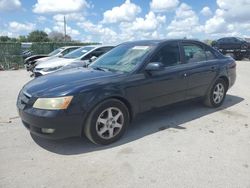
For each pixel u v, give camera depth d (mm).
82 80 3924
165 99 4699
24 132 4484
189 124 4820
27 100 3744
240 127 4684
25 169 3270
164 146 3898
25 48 19703
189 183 2951
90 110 3695
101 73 4266
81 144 3992
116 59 4848
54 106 3498
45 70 9461
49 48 21234
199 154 3637
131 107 4191
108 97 3848
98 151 3760
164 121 4977
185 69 4965
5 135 4352
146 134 4359
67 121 3551
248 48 22750
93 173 3178
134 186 2904
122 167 3307
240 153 3668
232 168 3264
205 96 5629
